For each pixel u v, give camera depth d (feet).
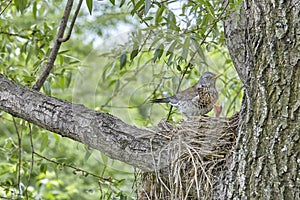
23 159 31.73
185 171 19.06
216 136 20.08
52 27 33.22
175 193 18.83
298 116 16.49
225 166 18.53
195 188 18.76
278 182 16.39
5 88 21.12
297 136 16.40
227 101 33.19
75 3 49.88
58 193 45.65
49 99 20.61
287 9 16.92
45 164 30.35
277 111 16.71
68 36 26.27
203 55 23.77
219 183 18.13
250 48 17.62
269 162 16.60
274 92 16.83
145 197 21.12
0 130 51.96
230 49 21.61
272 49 16.98
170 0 24.99
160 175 19.79
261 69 17.12
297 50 16.70
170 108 26.63
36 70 29.71
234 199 17.04
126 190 28.12
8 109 20.95
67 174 52.11
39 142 52.49
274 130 16.67
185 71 24.64
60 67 30.81
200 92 24.85
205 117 21.49
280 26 16.90
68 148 51.34
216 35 23.12
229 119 21.09
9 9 35.37
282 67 16.80
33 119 20.51
